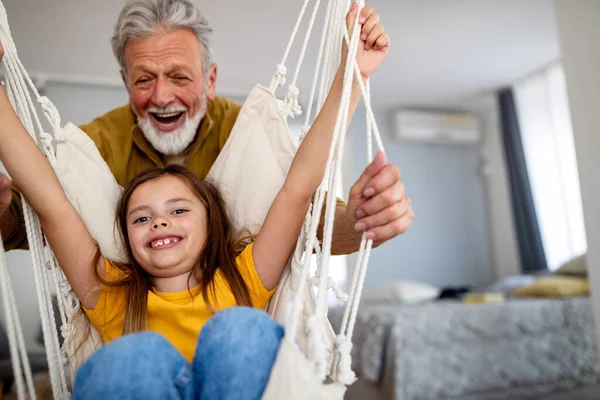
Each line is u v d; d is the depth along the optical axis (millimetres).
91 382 626
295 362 655
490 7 3018
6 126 861
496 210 4797
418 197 4684
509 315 2662
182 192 1066
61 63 3523
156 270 1027
